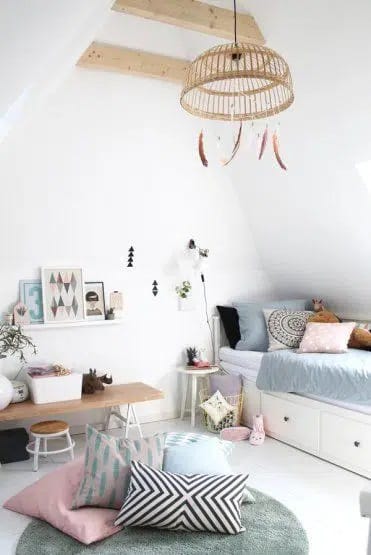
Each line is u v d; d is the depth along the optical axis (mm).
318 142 3596
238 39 3199
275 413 4156
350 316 4914
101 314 4465
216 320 5039
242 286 5230
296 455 3775
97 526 2502
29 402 3832
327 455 3648
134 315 4641
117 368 4566
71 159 3801
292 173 4020
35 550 2393
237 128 3969
